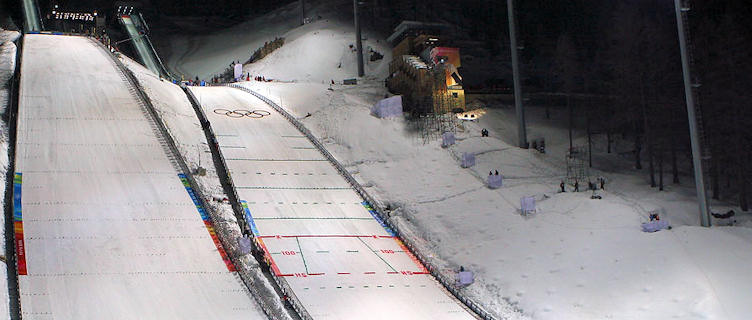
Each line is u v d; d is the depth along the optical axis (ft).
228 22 337.52
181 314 81.00
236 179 131.54
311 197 128.16
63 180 115.65
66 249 93.25
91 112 151.74
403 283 99.09
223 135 156.46
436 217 123.03
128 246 96.58
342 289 94.38
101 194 112.37
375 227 119.55
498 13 290.15
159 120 153.48
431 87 180.55
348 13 296.10
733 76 138.92
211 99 188.75
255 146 152.35
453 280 102.68
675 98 147.74
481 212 122.11
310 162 146.72
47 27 291.17
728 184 137.08
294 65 239.09
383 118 172.24
